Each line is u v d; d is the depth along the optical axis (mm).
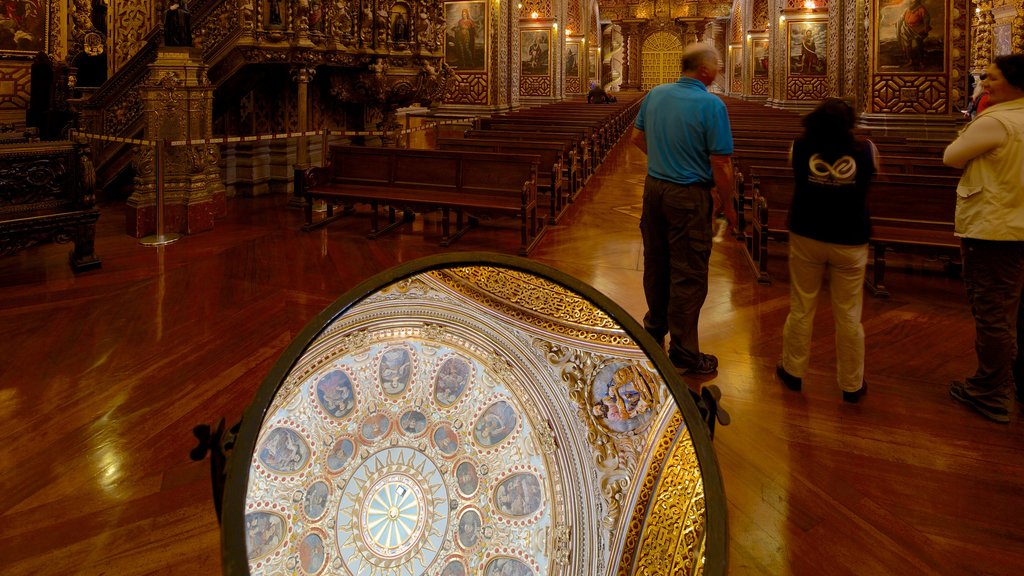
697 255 3533
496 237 6871
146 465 2656
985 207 2963
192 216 6746
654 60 40625
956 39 11055
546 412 1599
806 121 3162
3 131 8102
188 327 4137
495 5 16422
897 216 5617
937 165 6652
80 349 3762
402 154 7156
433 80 9695
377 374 1582
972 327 4402
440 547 1517
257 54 7902
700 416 1347
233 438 1423
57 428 2908
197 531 2271
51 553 2139
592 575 1394
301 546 1357
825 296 5102
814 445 2928
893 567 2150
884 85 11547
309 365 1461
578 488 1501
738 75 36250
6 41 9359
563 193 8758
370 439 1544
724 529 1150
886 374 3686
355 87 9242
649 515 1360
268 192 9727
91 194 5301
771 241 6922
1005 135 2842
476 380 1648
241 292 4859
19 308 4422
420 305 1605
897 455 2848
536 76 25266
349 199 6820
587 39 35938
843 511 2451
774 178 6195
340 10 8352
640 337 1489
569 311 1591
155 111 6496
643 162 13641
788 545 2256
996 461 2805
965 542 2277
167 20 6750
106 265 5531
